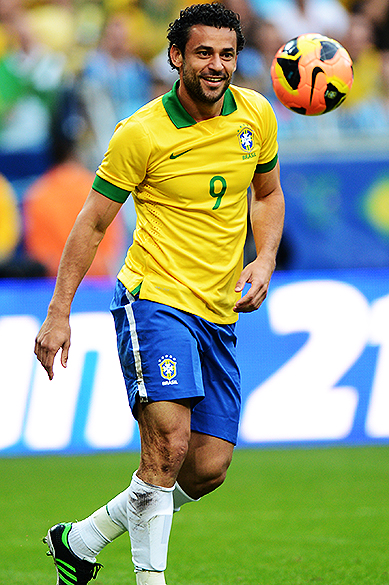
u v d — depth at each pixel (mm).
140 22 41938
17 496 21609
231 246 10938
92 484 23359
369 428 30297
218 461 11203
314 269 41531
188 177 10539
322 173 41344
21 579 13359
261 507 19938
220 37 10125
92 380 29453
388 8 44562
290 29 43125
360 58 43344
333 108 12148
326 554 14891
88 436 29344
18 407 29188
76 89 40594
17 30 40719
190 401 10453
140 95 41500
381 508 19531
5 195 39062
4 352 29250
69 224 38969
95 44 41375
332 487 22578
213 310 10906
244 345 30406
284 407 30328
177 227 10680
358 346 30375
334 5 44156
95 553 11242
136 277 10836
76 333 29453
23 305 29594
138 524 10211
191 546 15836
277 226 11883
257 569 13820
